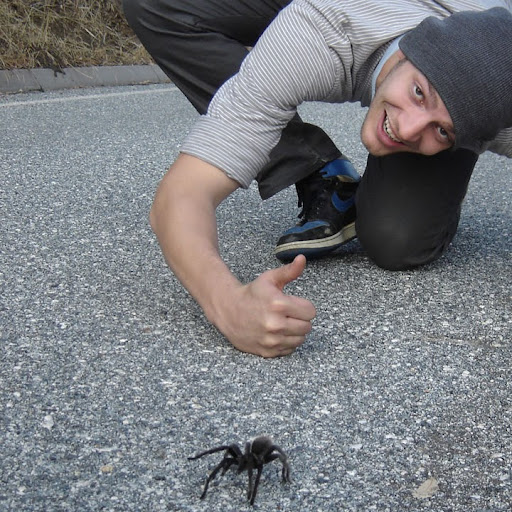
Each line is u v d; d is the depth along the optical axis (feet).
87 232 5.63
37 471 2.86
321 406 3.39
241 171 4.12
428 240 4.88
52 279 4.68
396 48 4.00
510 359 3.92
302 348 3.91
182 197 3.99
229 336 3.76
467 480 2.93
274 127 4.18
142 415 3.26
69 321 4.11
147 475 2.87
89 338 3.92
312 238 5.05
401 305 4.51
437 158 4.63
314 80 4.15
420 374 3.72
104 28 14.34
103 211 6.18
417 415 3.36
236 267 5.01
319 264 5.16
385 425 3.27
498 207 6.87
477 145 4.08
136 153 8.41
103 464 2.92
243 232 5.78
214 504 2.72
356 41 4.13
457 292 4.75
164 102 11.87
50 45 13.19
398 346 3.99
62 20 13.89
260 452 2.76
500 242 5.80
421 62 3.65
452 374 3.73
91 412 3.27
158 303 4.37
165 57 5.28
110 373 3.59
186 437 3.12
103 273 4.81
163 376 3.58
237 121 4.10
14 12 13.37
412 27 4.08
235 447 2.81
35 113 10.48
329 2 4.14
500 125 3.78
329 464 2.99
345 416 3.32
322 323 4.22
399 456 3.06
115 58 13.98
